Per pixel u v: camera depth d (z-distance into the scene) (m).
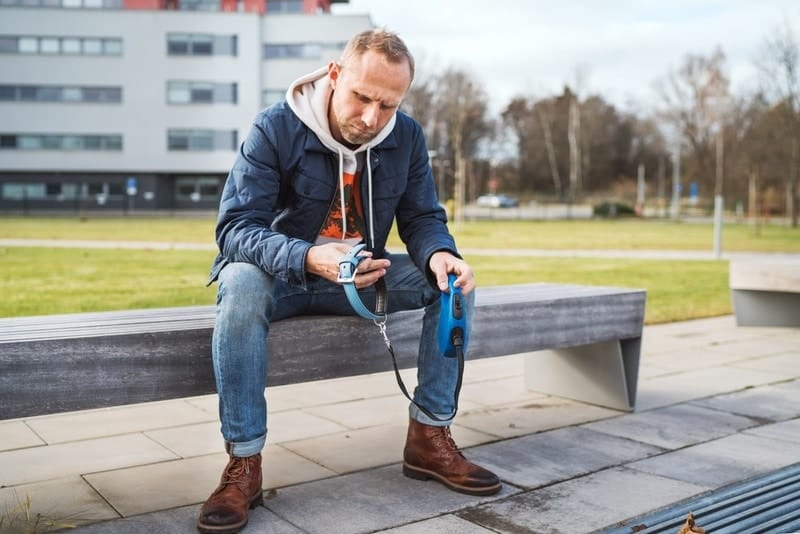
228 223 2.22
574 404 3.55
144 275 9.15
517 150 73.00
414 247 2.44
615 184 72.81
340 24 43.84
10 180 43.31
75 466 2.65
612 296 3.22
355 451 2.82
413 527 2.11
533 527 2.11
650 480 2.50
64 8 42.28
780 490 2.40
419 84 48.97
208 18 43.22
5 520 2.14
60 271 9.54
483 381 4.09
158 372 2.09
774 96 31.44
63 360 1.94
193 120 43.72
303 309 2.42
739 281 5.93
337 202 2.37
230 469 2.15
